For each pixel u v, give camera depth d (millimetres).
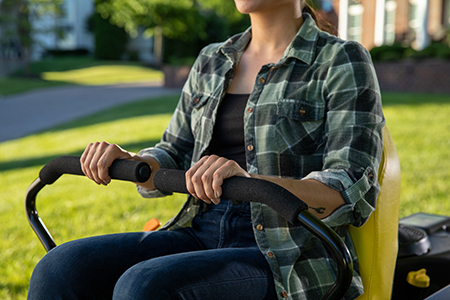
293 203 773
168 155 1322
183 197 3430
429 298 1034
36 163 5746
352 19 15266
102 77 22688
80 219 3117
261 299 972
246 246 1091
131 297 880
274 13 1207
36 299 1024
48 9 24891
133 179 984
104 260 1070
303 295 1017
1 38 24688
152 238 1149
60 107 12969
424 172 3666
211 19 27219
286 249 1032
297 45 1146
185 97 1365
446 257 1364
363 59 1073
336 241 761
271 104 1123
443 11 13898
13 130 9992
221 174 846
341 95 1056
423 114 6414
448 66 9938
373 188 1005
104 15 23969
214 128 1213
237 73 1257
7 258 2537
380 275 1077
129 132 7164
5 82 20281
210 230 1158
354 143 1004
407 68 10633
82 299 1031
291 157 1092
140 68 26375
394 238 1109
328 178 958
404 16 14312
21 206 3674
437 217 1586
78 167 1078
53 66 27344
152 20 22266
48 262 1055
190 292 900
